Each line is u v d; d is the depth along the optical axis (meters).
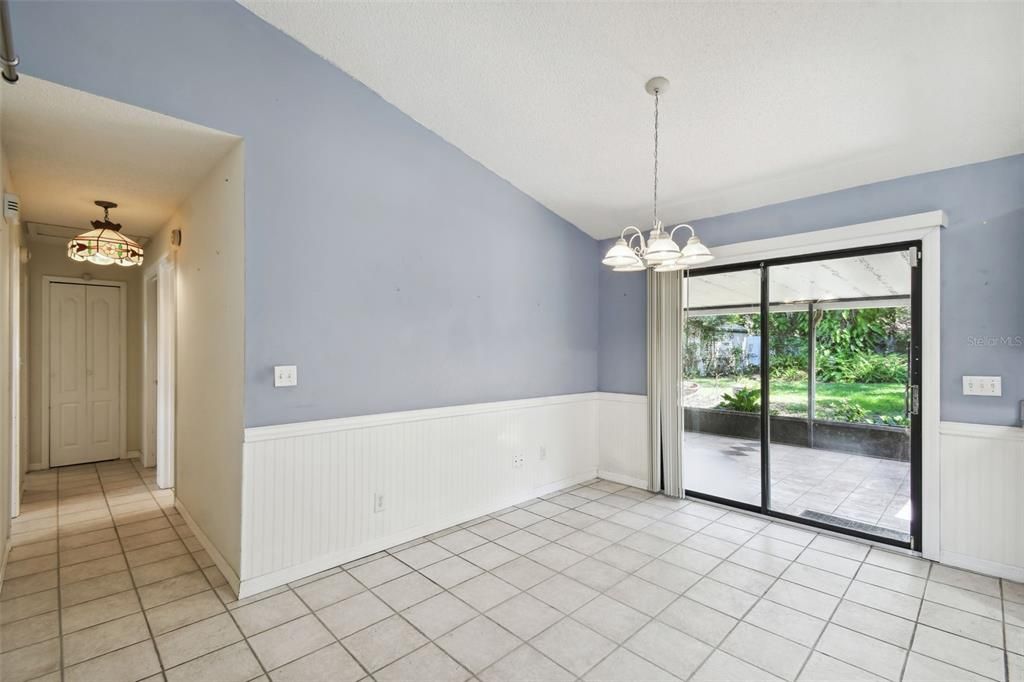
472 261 3.73
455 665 2.01
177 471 3.89
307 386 2.79
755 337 3.90
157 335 4.62
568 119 3.16
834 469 3.49
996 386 2.82
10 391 3.43
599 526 3.57
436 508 3.46
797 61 2.41
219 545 2.87
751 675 1.95
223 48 2.48
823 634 2.23
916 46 2.22
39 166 2.86
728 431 4.05
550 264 4.39
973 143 2.78
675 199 3.96
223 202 2.80
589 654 2.08
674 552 3.12
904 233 3.11
